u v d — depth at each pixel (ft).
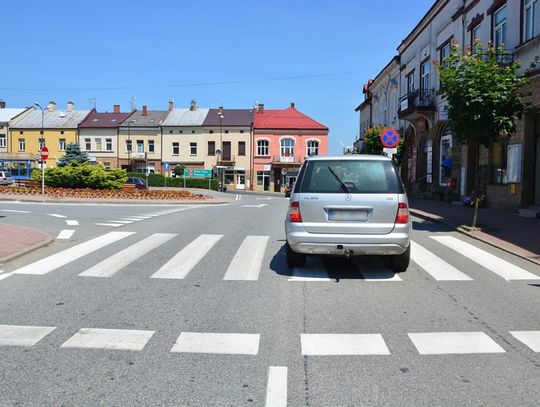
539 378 13.23
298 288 22.81
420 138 94.32
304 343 15.72
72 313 18.66
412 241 37.29
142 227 45.21
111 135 208.23
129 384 12.73
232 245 34.83
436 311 19.31
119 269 26.61
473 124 39.50
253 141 201.57
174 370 13.60
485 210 59.06
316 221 23.94
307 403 11.79
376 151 104.22
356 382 12.94
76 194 97.40
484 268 27.55
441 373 13.52
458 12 71.77
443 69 41.78
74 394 12.17
